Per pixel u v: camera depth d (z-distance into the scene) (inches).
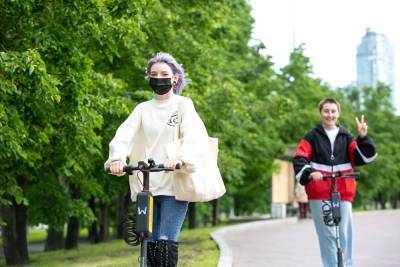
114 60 674.2
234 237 736.3
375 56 7140.8
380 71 7111.2
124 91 618.2
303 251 555.8
